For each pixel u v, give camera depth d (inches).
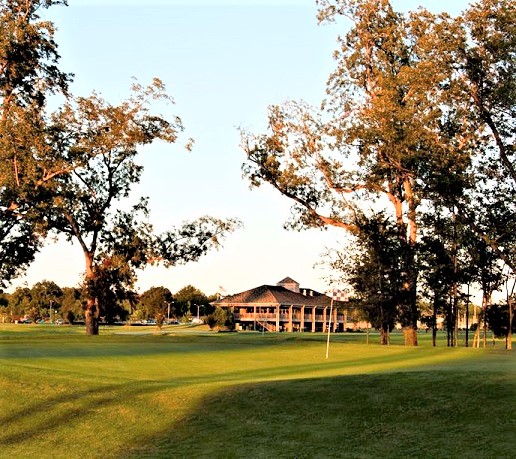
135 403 773.9
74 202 2169.0
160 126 2048.5
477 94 1758.1
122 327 4896.7
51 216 2135.8
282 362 1187.3
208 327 4845.0
